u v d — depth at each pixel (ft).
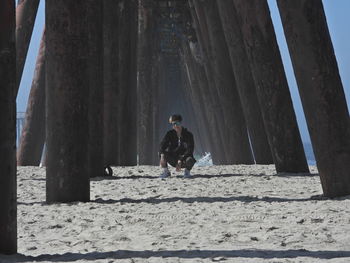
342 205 82.38
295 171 152.97
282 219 71.10
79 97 99.14
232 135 251.19
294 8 92.99
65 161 98.17
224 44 260.21
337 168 92.58
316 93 92.32
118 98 220.02
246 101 214.28
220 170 177.27
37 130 230.48
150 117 323.16
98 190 117.80
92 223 72.90
